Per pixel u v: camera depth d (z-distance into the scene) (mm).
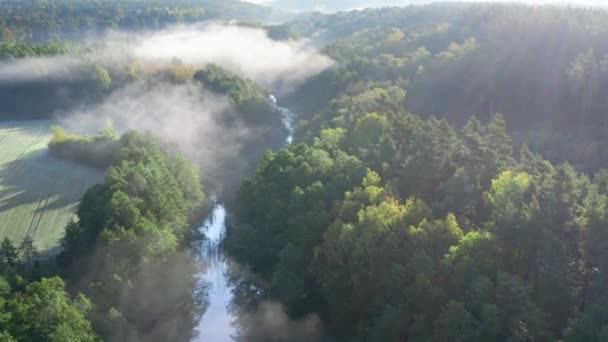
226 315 90562
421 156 86938
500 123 90375
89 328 67562
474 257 62156
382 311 66500
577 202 68625
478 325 57531
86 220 91438
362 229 72375
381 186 86750
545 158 108000
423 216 72938
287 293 80562
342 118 130250
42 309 64750
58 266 86688
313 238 83375
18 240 102438
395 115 119500
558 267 59344
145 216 90250
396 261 69000
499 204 70438
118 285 77062
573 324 53812
